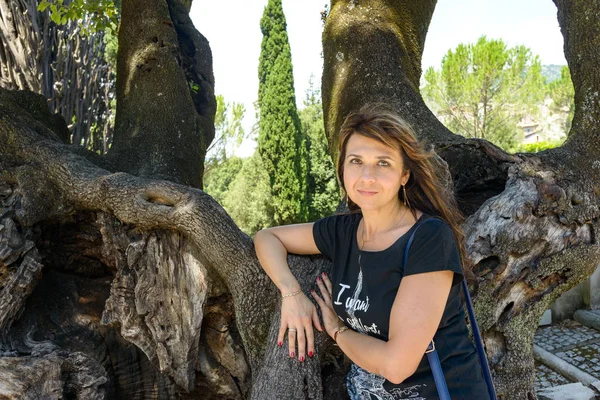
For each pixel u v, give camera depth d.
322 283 2.21
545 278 3.26
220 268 3.16
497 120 20.03
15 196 3.94
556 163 3.42
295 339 2.32
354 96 4.16
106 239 3.79
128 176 3.69
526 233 3.05
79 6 5.82
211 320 3.56
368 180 1.76
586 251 3.30
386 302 1.71
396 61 4.32
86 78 8.98
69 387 3.41
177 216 3.27
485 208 3.10
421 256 1.64
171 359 3.47
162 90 5.01
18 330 3.74
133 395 3.99
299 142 19.47
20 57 7.18
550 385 4.70
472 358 1.77
